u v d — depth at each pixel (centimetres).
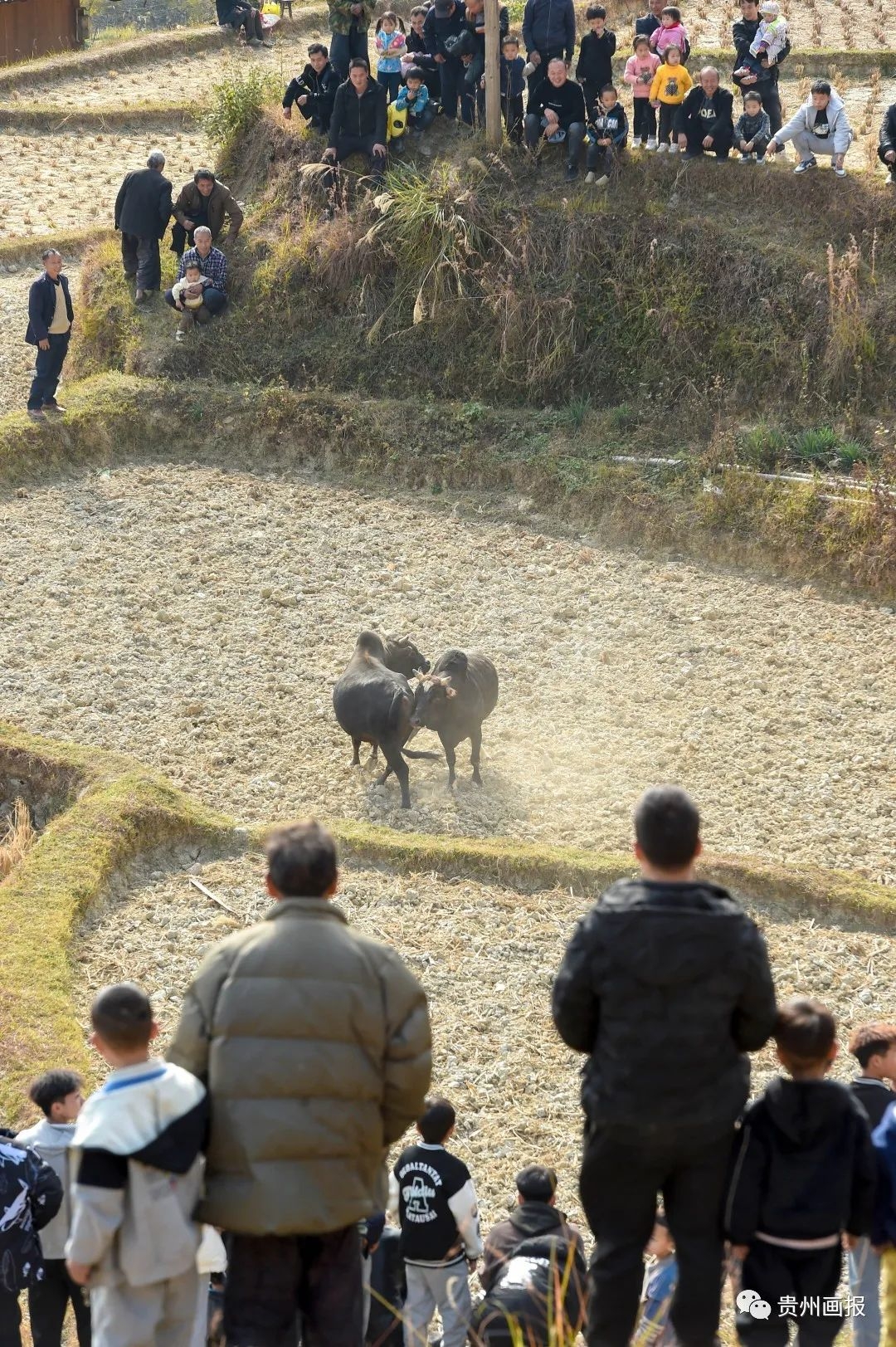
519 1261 556
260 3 3947
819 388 1753
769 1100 437
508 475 1784
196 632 1483
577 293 1870
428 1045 412
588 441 1802
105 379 1956
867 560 1564
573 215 1892
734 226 1866
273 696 1378
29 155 2984
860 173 1886
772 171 1888
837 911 1073
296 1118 390
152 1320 420
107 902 1082
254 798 1228
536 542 1675
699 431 1775
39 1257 574
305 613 1520
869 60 2641
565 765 1278
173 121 3186
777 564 1614
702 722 1337
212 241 2030
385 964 409
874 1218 466
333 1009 395
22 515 1717
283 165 2138
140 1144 396
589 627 1505
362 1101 399
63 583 1565
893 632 1491
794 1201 435
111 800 1159
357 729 1213
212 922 1050
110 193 2777
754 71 1909
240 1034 395
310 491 1806
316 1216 389
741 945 397
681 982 395
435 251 1895
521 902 1081
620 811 1209
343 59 2041
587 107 1947
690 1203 421
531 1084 892
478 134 2012
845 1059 914
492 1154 830
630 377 1842
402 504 1780
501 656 1445
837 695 1375
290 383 1955
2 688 1375
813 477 1642
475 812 1207
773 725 1330
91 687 1381
